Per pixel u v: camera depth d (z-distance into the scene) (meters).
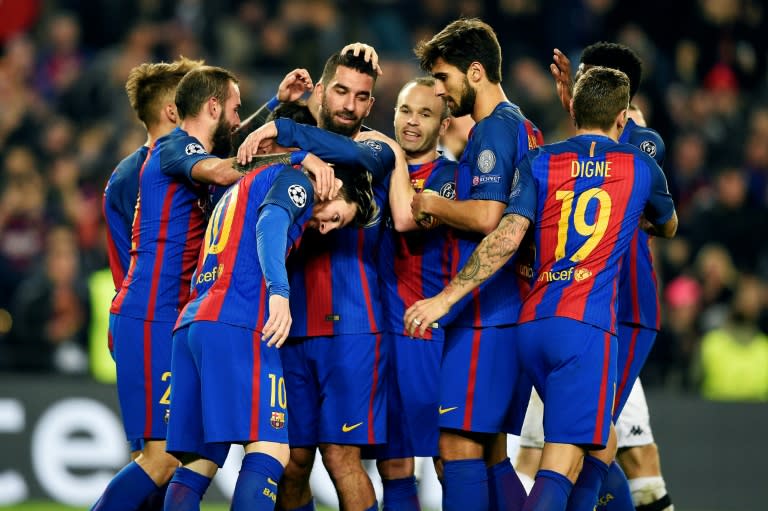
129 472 21.50
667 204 20.83
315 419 21.52
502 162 20.61
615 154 20.36
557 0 54.78
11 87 51.69
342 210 20.30
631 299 21.81
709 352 39.22
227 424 18.98
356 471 21.28
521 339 20.41
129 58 51.25
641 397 24.45
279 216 19.00
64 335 39.16
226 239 19.66
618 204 20.16
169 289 21.58
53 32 53.91
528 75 50.28
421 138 21.89
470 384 21.02
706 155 51.09
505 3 54.78
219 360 19.11
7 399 34.34
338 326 21.08
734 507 34.34
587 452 20.81
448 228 21.73
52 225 44.94
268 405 19.19
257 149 20.27
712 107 52.56
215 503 33.97
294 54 52.44
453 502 21.00
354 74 21.14
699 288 43.16
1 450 34.12
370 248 21.59
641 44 52.94
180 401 19.64
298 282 21.27
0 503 33.81
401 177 21.31
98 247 43.41
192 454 20.03
